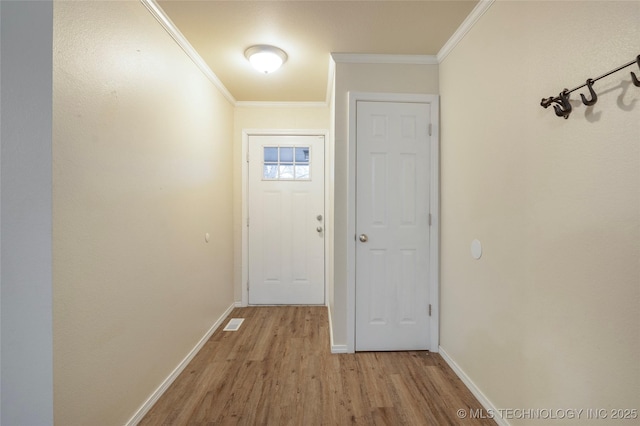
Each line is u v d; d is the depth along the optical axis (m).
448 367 2.06
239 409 1.63
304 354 2.24
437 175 2.26
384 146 2.27
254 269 3.34
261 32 1.96
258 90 2.98
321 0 1.64
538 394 1.25
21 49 1.06
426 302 2.29
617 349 0.93
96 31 1.26
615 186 0.93
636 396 0.88
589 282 1.02
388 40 2.05
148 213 1.64
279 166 3.34
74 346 1.16
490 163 1.58
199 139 2.34
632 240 0.89
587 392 1.03
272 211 3.34
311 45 2.12
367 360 2.15
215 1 1.64
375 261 2.28
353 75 2.26
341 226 2.28
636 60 0.84
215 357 2.20
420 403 1.68
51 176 1.06
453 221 2.03
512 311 1.41
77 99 1.16
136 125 1.53
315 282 3.36
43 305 1.06
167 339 1.83
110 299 1.35
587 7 1.03
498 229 1.52
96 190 1.26
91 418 1.24
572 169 1.08
